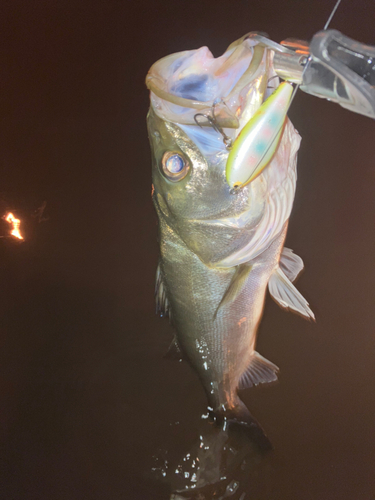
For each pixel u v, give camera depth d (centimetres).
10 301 56
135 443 42
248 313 33
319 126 64
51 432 44
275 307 50
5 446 43
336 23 78
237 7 84
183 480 39
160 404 45
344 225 57
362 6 76
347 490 37
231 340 34
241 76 22
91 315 55
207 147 26
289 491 38
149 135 27
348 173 61
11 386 48
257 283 32
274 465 39
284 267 35
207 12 84
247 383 38
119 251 62
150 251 62
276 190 28
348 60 15
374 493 37
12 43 83
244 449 39
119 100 80
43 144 76
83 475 41
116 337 52
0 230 64
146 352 51
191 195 27
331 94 16
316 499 37
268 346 47
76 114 79
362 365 45
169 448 41
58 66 82
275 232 29
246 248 29
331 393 43
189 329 34
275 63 21
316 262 54
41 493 40
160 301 35
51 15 84
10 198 69
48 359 50
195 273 31
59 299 57
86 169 73
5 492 40
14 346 52
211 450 40
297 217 58
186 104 23
